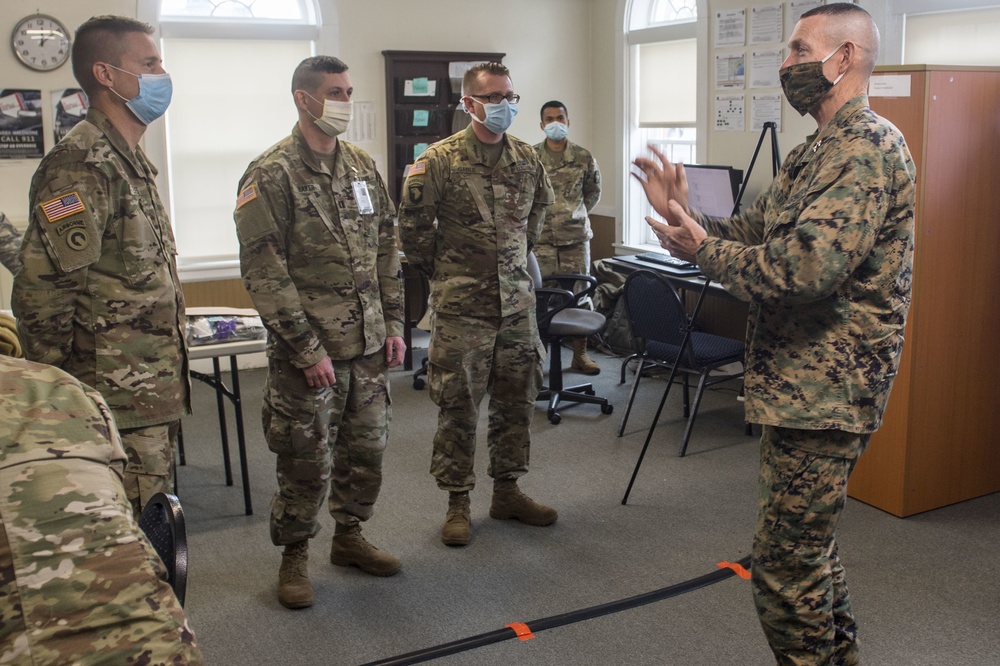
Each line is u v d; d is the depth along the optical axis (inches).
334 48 228.7
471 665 94.4
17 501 29.1
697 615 103.6
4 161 199.5
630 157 251.9
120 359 83.4
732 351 159.2
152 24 208.7
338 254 101.6
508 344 122.4
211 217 225.6
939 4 162.4
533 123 259.0
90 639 29.2
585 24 260.1
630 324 164.4
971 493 136.9
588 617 103.4
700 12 214.1
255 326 134.0
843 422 69.4
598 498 140.4
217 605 108.9
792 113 192.4
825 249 64.1
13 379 32.7
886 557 117.6
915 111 121.5
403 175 239.5
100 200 81.0
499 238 117.8
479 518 134.2
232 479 151.3
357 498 114.0
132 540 30.9
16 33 196.4
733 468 152.1
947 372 129.5
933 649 95.3
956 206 125.4
